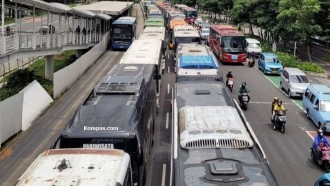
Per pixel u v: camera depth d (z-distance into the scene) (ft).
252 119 77.61
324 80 118.83
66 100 86.07
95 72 114.73
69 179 27.76
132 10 320.70
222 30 141.90
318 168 55.93
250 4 178.29
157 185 49.88
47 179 27.81
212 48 156.25
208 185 30.96
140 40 106.83
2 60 71.15
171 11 250.78
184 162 35.32
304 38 138.92
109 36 163.12
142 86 54.44
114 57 139.33
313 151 57.62
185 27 147.74
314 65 129.18
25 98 72.28
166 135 67.36
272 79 114.42
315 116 73.87
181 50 96.89
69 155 31.73
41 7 91.56
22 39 81.10
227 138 38.47
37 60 135.13
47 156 31.58
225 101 52.80
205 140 38.37
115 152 32.63
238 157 36.06
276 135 69.26
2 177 51.42
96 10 157.79
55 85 86.94
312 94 77.82
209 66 77.15
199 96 54.80
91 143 39.58
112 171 29.43
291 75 97.14
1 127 61.11
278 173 53.98
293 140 66.95
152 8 268.21
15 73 104.88
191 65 76.79
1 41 70.38
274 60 122.52
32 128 69.05
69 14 118.62
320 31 139.85
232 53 133.28
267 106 86.69
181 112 46.37
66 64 129.70
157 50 90.63
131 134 39.75
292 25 137.28
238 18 197.06
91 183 27.63
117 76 60.18
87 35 135.33
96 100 49.32
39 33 90.07
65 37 107.14
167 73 117.91
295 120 78.07
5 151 59.47
